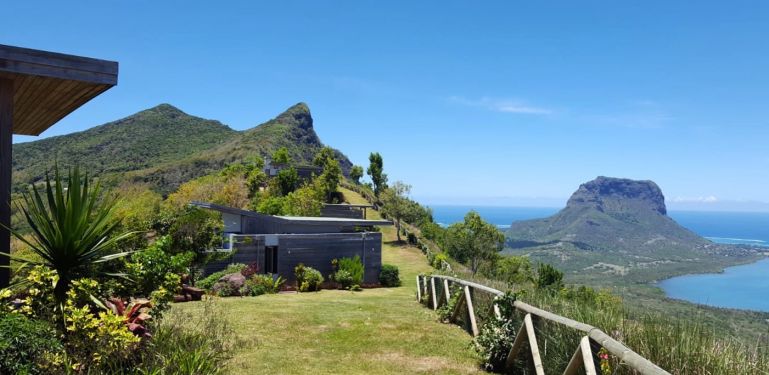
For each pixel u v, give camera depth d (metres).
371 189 88.19
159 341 6.25
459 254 41.56
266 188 56.44
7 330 4.18
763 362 4.14
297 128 180.62
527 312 6.75
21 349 4.18
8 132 5.58
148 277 6.79
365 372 6.86
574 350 5.45
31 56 5.41
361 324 10.30
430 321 10.87
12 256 5.44
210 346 7.08
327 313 11.70
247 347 7.83
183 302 12.80
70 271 5.79
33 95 6.34
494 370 7.09
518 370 6.88
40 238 5.76
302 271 21.02
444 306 11.20
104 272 6.27
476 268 40.31
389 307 13.34
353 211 46.66
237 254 20.50
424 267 34.41
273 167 62.56
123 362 5.38
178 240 17.73
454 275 14.67
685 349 4.62
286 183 56.06
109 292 6.57
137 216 17.77
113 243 6.23
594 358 4.85
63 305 5.35
